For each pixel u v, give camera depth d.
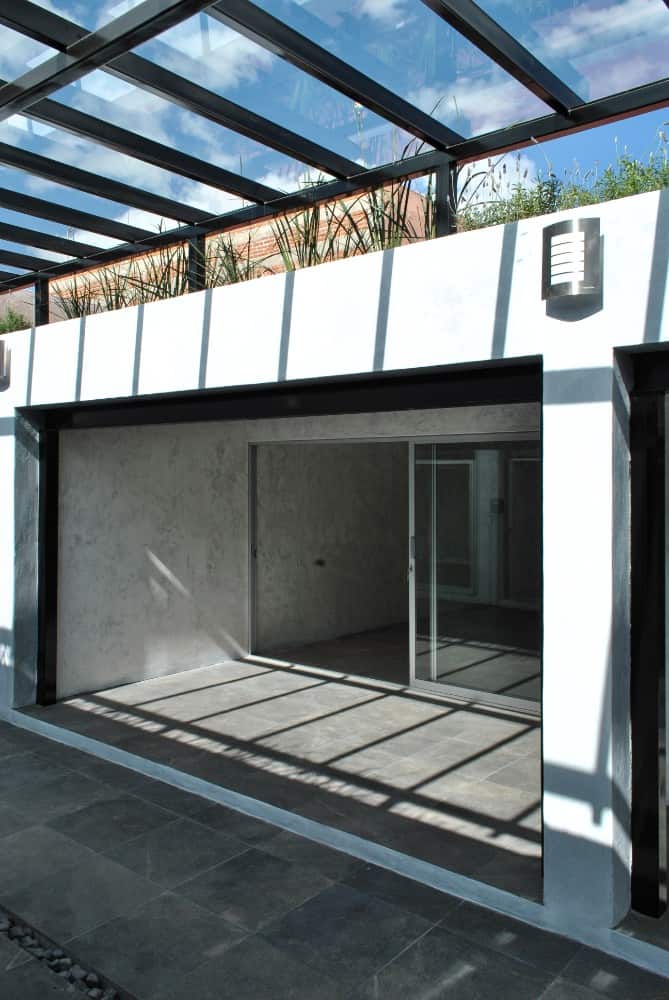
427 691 6.92
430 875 3.68
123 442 7.03
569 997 2.82
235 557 8.20
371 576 9.86
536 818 4.29
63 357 5.62
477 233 3.42
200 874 3.76
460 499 6.63
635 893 3.24
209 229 5.91
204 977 2.96
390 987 2.89
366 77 3.81
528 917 3.33
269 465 8.55
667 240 2.90
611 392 3.05
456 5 3.12
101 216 5.79
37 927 3.31
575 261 3.02
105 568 6.92
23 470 6.20
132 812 4.49
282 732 5.79
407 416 6.77
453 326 3.51
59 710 6.25
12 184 5.20
